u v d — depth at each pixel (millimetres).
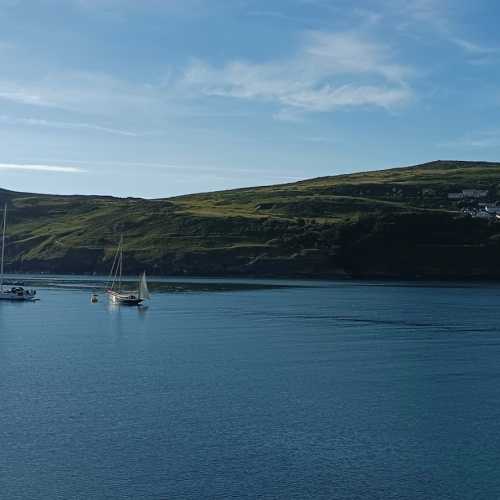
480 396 64125
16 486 42656
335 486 43156
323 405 60344
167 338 99562
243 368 76125
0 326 113312
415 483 43750
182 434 51938
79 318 126750
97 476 44062
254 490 42406
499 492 42688
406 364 79562
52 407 58688
